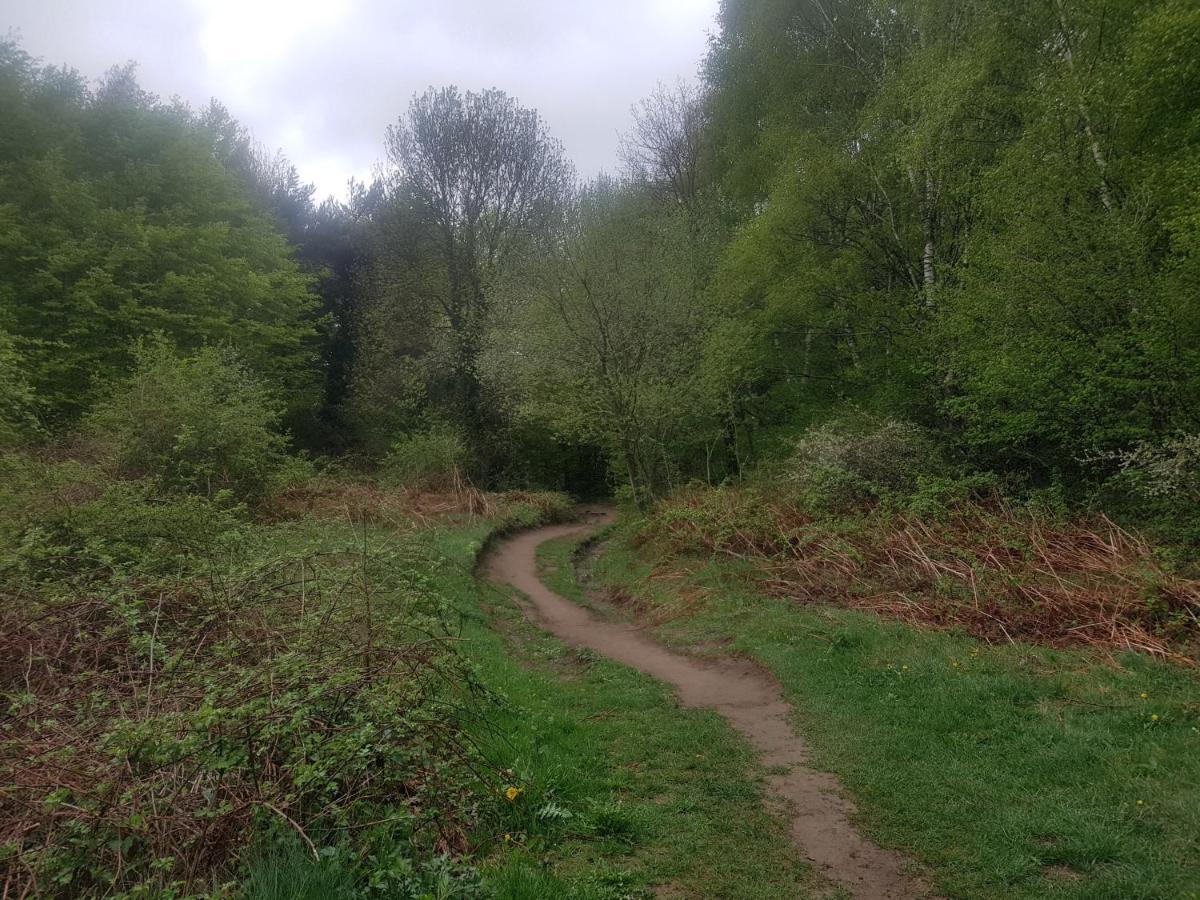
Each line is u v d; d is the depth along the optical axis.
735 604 11.78
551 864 4.15
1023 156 13.27
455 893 3.50
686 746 6.54
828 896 4.07
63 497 8.45
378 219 32.88
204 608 5.87
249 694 4.38
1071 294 11.96
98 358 19.12
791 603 11.45
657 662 9.95
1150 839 4.43
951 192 16.27
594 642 11.28
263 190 34.59
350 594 6.32
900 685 7.59
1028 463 14.88
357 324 34.66
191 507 8.46
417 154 30.66
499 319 26.97
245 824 3.62
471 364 29.66
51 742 4.03
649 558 16.81
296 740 4.08
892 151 17.41
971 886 4.17
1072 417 12.80
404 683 4.84
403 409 31.05
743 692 8.36
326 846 3.69
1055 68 13.74
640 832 4.73
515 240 30.92
